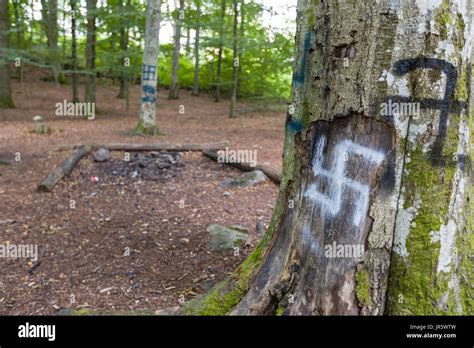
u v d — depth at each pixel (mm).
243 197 5832
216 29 12711
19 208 5254
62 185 6148
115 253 4047
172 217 5074
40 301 3148
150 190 6098
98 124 11805
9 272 3652
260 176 6430
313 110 2059
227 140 9625
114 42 15211
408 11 1749
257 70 15578
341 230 1933
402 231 1874
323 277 1972
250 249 4145
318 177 2043
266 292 2152
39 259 3914
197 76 20969
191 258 3936
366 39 1816
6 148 8078
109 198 5750
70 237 4438
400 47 1771
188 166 7207
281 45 12172
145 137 9555
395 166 1840
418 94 1788
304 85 2111
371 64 1815
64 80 20500
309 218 2070
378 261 1900
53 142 8672
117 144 7852
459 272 1944
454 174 1855
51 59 12398
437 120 1798
